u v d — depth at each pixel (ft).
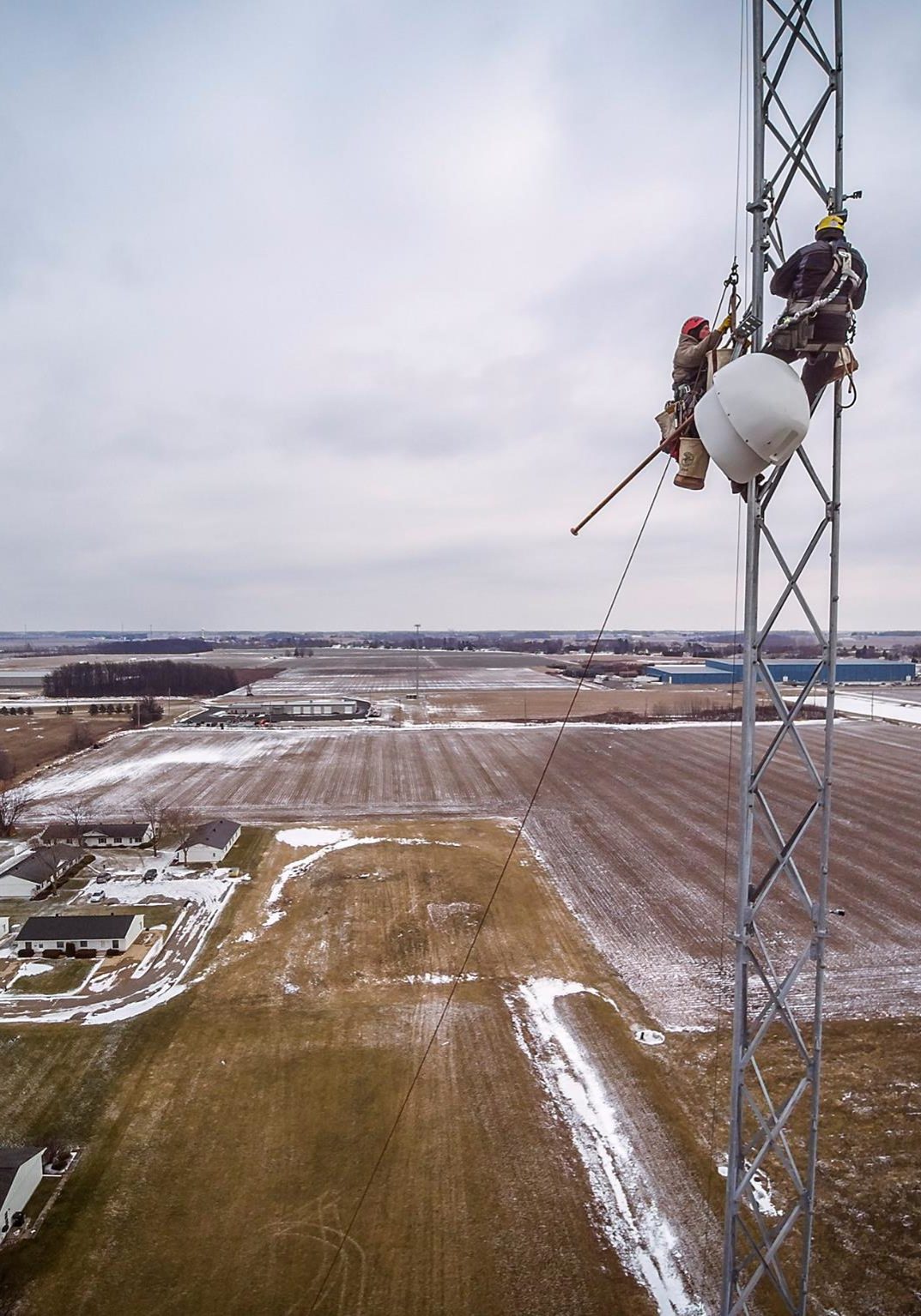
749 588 22.67
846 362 21.50
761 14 21.30
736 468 21.40
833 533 22.03
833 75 20.72
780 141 21.42
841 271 20.31
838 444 21.91
